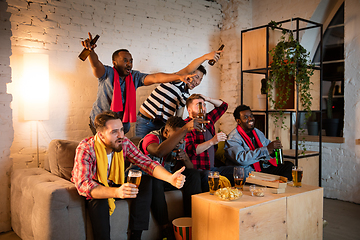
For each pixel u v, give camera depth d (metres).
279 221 1.90
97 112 2.84
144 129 3.19
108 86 2.74
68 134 3.09
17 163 2.79
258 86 4.22
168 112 3.13
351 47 3.45
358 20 3.38
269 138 3.51
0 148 2.68
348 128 3.50
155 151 2.16
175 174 1.94
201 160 2.71
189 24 3.98
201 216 1.94
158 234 2.30
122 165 2.10
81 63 3.15
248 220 1.74
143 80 2.87
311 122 3.80
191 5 3.99
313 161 3.46
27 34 2.84
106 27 3.30
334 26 3.78
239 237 1.69
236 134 3.00
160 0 3.70
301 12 3.80
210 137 2.92
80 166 1.90
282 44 3.19
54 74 3.00
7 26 2.72
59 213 1.89
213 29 4.24
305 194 2.07
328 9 3.73
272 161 3.05
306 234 2.07
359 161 3.41
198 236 1.96
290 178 3.02
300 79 3.16
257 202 1.82
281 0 3.98
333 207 3.28
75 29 3.10
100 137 1.99
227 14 4.23
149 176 2.22
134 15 3.49
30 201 2.15
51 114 2.99
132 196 1.70
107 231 1.93
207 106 4.19
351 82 3.46
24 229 2.26
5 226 2.68
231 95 4.16
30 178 2.26
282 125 3.65
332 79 3.81
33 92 2.64
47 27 2.94
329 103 3.79
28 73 2.63
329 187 3.67
